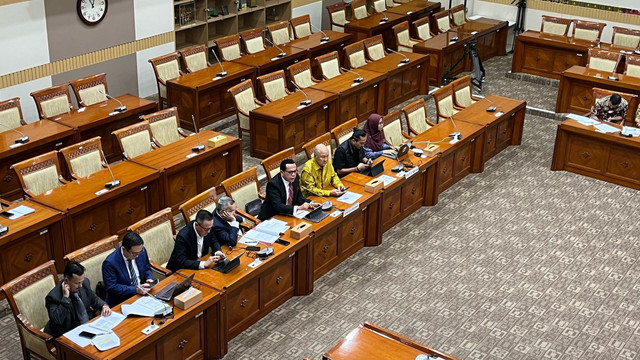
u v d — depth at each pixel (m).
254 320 6.98
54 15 10.66
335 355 5.43
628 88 11.65
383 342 5.60
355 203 7.83
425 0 16.73
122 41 11.79
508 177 10.24
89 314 6.11
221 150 9.11
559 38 13.87
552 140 11.55
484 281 7.83
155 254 7.09
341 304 7.37
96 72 11.55
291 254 7.07
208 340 6.38
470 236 8.72
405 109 10.05
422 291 7.63
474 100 11.41
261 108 10.23
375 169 8.52
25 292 6.02
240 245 6.99
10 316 7.09
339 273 7.89
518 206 9.45
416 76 12.85
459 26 14.78
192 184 8.93
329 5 15.67
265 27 15.02
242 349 6.65
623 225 9.04
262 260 6.73
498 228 8.91
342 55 14.20
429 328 7.04
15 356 6.50
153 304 6.00
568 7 15.47
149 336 5.62
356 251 8.31
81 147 8.55
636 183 9.92
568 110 12.41
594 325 7.14
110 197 7.86
